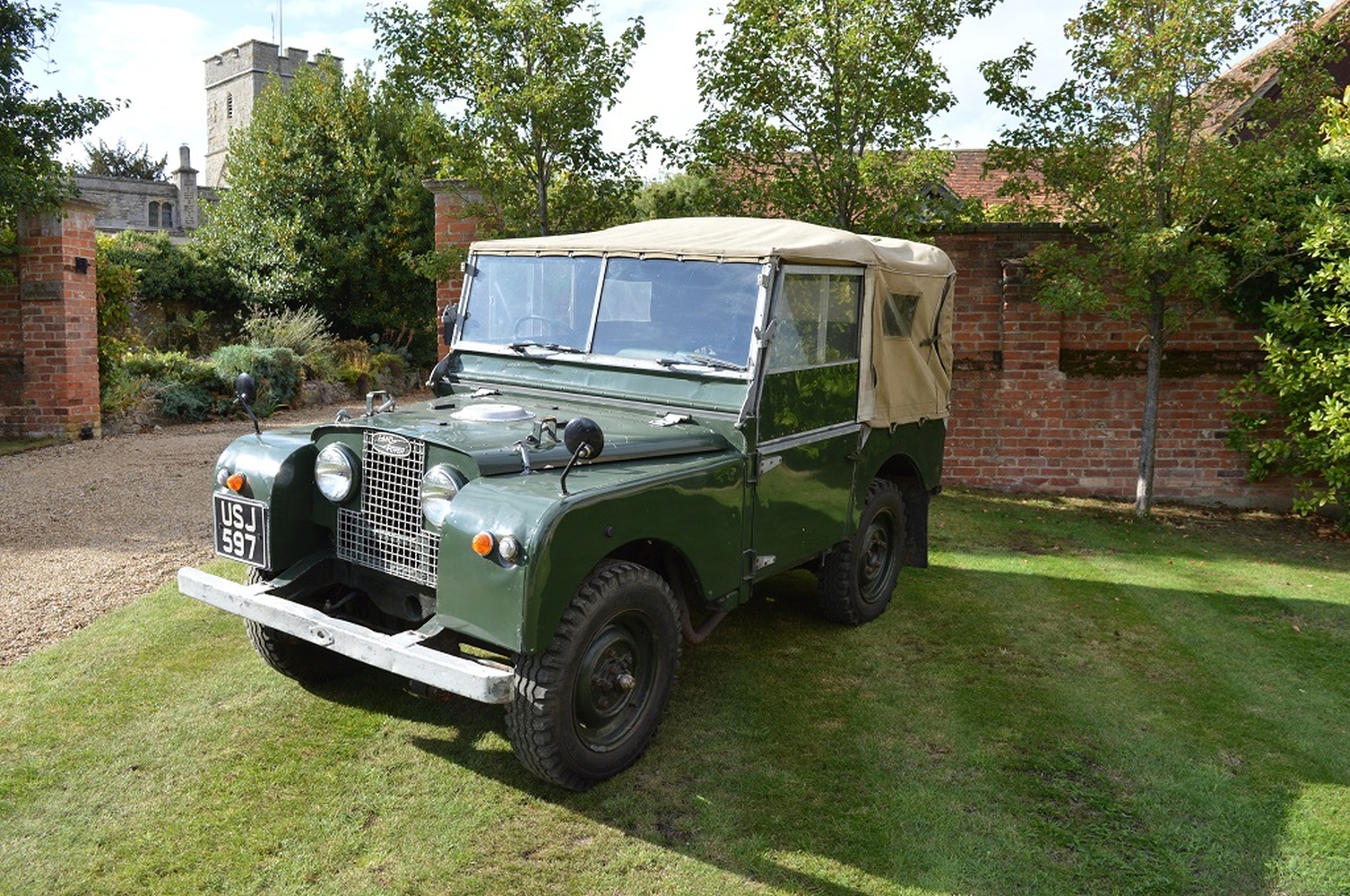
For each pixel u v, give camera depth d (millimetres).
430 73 8578
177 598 5598
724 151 8844
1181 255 7855
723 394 4219
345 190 21875
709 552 4000
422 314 22953
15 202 10297
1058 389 9094
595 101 8609
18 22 10305
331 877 3129
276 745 3949
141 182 40156
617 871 3223
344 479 3842
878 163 8586
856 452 5121
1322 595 6590
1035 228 8891
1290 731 4484
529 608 3168
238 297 22188
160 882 3068
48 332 11141
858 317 5012
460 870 3195
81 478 9078
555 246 4789
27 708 4180
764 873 3244
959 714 4535
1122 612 6133
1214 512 8891
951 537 7805
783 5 8492
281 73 52625
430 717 4258
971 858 3373
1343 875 3348
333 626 3477
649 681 3842
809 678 4898
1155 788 3906
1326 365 7562
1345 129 8055
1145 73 7703
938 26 8625
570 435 3270
